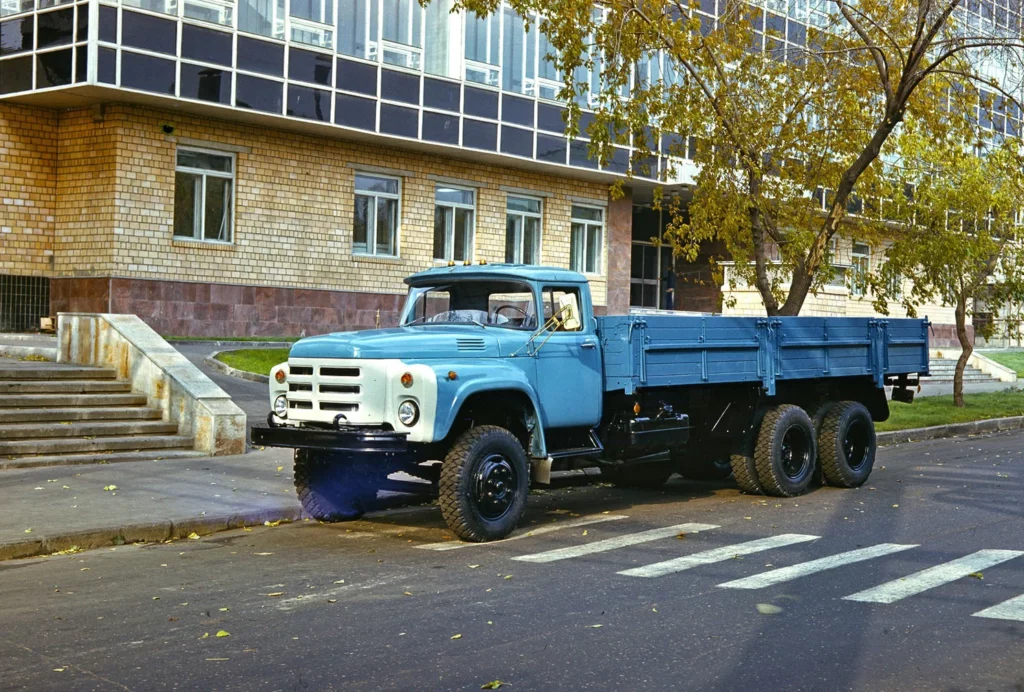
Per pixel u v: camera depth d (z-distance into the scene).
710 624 6.81
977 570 8.48
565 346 10.64
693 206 17.44
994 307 24.22
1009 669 5.92
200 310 25.19
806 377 12.97
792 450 12.66
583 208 33.69
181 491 11.46
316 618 6.88
